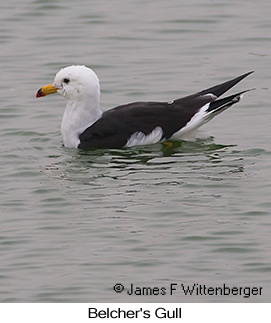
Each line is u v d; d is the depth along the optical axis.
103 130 18.25
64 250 14.34
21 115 20.03
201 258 14.02
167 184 16.45
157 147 18.14
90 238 14.68
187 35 23.92
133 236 14.68
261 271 13.65
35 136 19.02
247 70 21.98
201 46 23.33
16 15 25.23
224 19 24.72
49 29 24.42
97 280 13.53
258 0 25.88
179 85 21.25
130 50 23.19
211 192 16.08
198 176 16.77
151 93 20.86
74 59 22.73
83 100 18.50
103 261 13.99
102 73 21.97
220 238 14.53
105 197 16.05
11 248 14.45
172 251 14.22
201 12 25.14
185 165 17.30
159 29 24.25
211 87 19.66
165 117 18.25
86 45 23.50
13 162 17.72
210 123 19.34
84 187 16.47
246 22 24.48
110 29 24.33
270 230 14.75
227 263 13.88
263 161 17.38
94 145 18.25
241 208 15.47
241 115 19.75
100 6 25.72
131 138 18.14
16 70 22.27
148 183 16.53
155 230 14.84
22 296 13.17
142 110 18.33
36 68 22.34
